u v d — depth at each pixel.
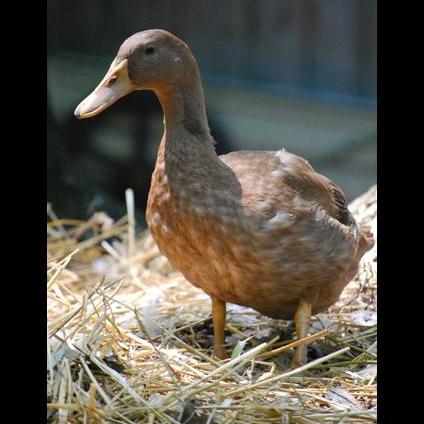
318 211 5.74
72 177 10.20
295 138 13.11
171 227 5.72
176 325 6.50
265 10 14.77
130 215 8.82
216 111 13.55
